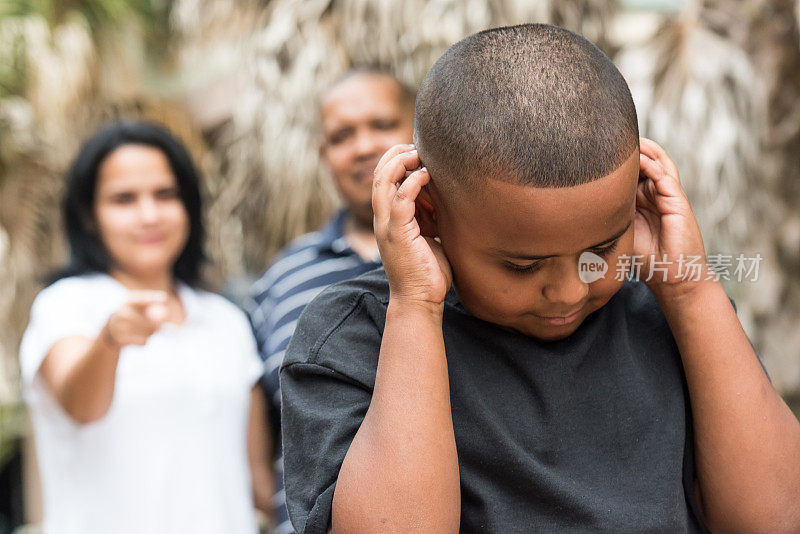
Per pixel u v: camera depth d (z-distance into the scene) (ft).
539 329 3.73
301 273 8.24
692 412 3.87
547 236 3.34
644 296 4.18
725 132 10.27
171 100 15.42
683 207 3.90
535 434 3.72
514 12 10.52
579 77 3.41
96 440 7.38
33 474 15.17
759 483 3.67
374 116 8.09
